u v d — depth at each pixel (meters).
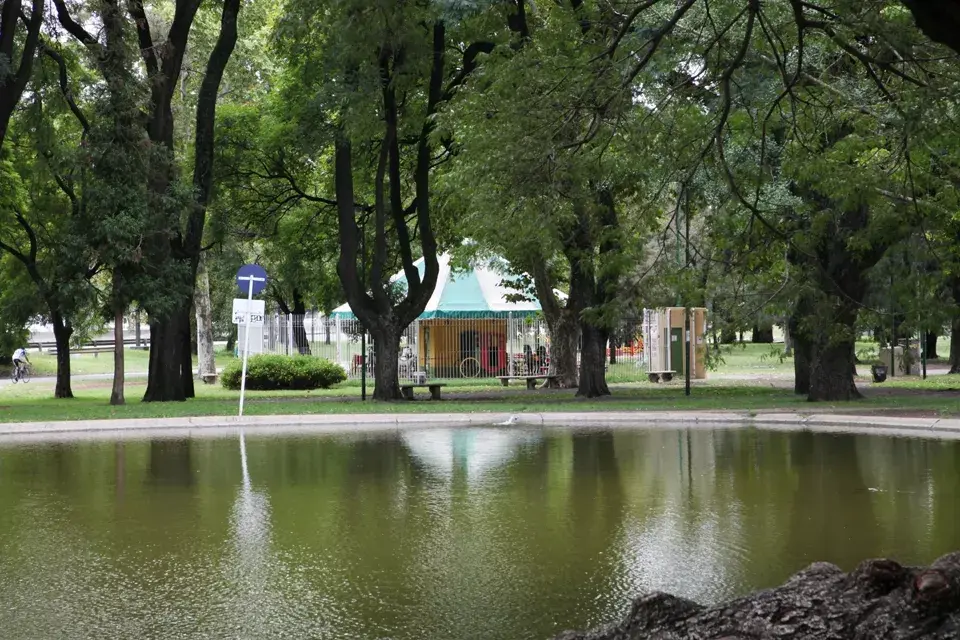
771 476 13.11
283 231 40.22
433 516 10.46
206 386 43.91
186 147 41.84
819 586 4.23
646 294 26.75
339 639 6.02
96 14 29.12
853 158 22.14
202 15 41.72
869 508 10.51
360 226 37.66
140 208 28.06
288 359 40.06
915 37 9.52
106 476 14.06
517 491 12.16
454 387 40.03
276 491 12.40
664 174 13.14
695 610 4.38
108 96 28.02
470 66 29.64
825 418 20.58
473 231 26.25
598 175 13.45
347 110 27.56
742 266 24.23
